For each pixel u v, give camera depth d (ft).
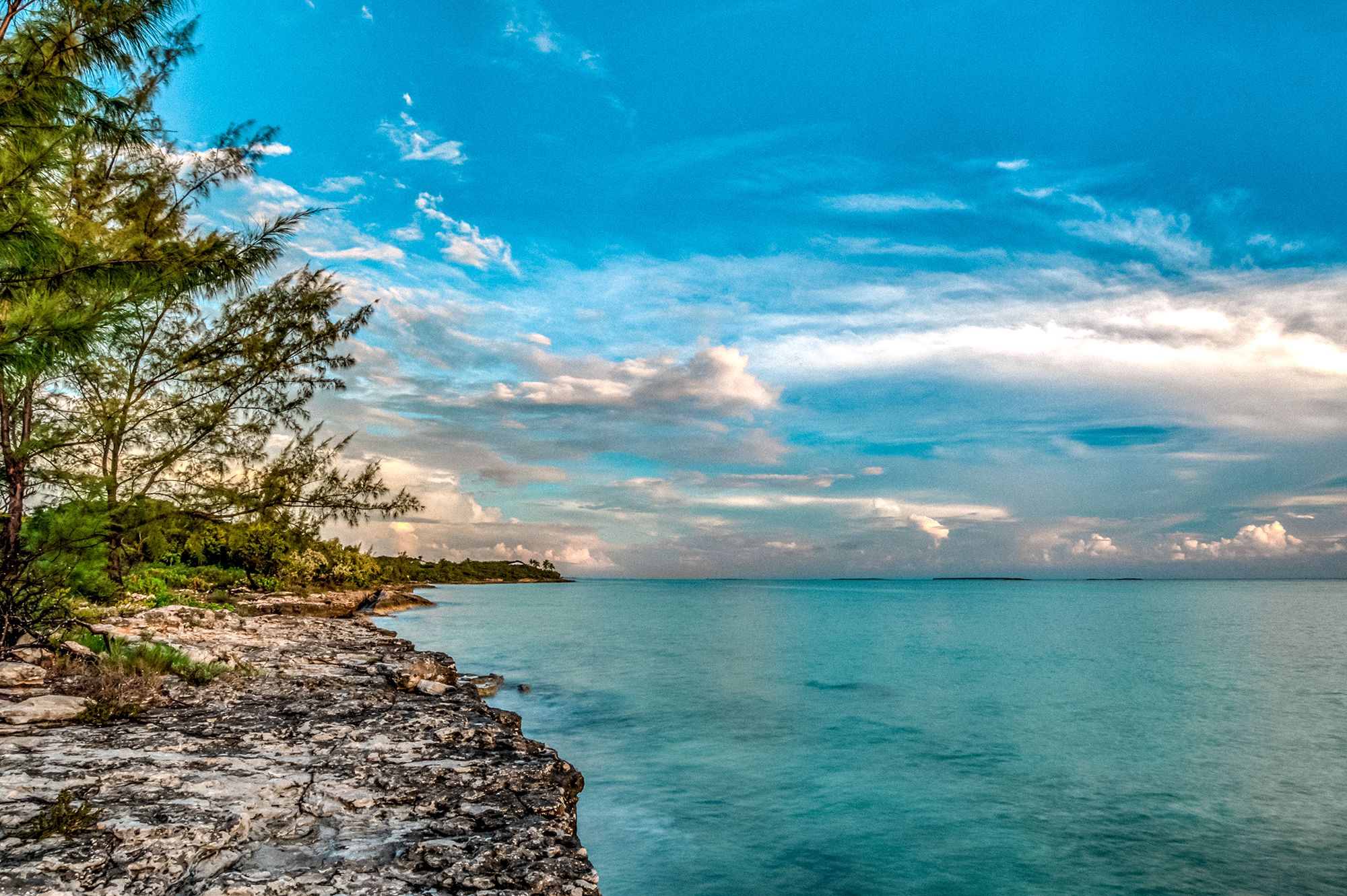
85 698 35.35
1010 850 39.63
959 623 235.61
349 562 195.83
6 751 27.35
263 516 52.80
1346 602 462.60
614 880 34.55
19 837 19.38
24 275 29.81
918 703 83.10
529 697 76.59
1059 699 87.51
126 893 17.08
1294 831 42.98
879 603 412.16
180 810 22.31
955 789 50.31
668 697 80.89
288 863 20.16
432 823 24.21
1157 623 238.48
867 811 45.16
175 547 60.64
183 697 40.60
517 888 19.61
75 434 43.65
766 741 62.44
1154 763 58.23
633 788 48.19
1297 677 108.17
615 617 232.73
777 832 41.29
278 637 72.18
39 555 41.27
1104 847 40.24
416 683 51.98
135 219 41.50
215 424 51.80
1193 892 34.88
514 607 291.58
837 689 92.02
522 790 28.89
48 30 31.09
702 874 35.42
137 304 36.14
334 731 35.94
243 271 40.11
